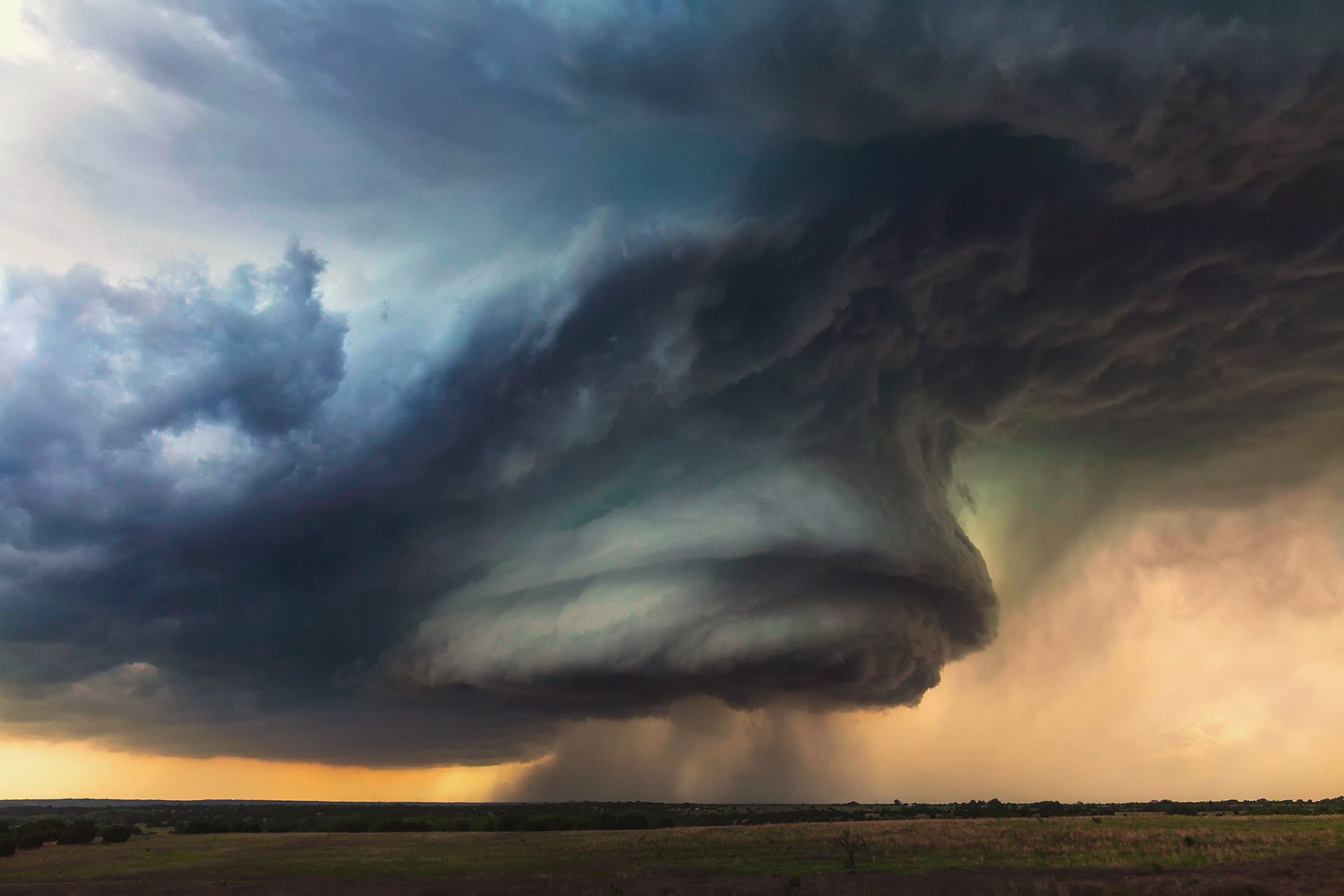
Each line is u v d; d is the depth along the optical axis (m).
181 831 95.00
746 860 53.28
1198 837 55.12
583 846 65.75
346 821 97.25
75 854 67.56
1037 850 52.38
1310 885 36.28
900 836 63.50
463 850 65.44
